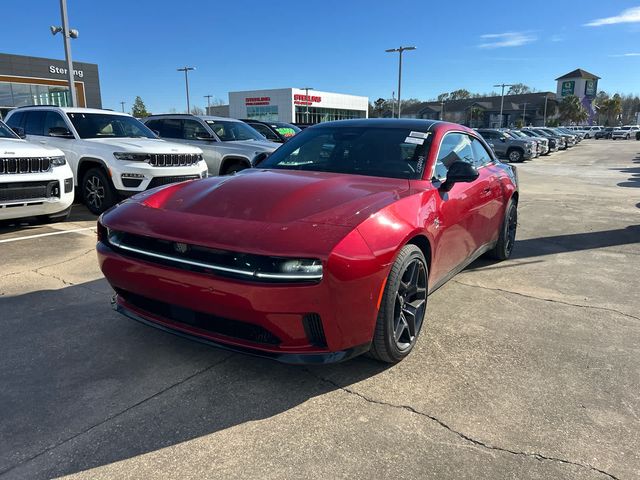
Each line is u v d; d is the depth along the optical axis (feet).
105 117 27.71
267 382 9.12
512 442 7.55
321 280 7.70
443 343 10.92
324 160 12.47
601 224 25.89
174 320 9.14
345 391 8.88
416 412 8.28
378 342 9.05
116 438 7.45
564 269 17.12
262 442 7.44
